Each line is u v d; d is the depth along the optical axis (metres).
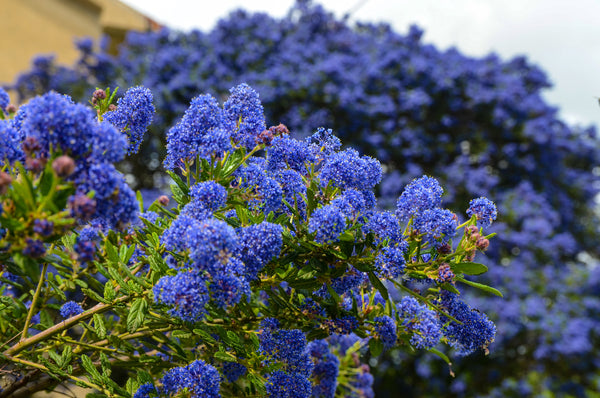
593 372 8.72
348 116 9.66
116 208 1.43
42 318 2.24
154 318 2.00
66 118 1.39
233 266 1.66
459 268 1.93
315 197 2.04
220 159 1.93
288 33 11.23
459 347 2.11
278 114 9.97
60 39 12.59
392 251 1.88
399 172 9.93
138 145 1.95
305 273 1.99
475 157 10.16
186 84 9.84
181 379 1.84
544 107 10.79
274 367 2.01
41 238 1.41
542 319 8.42
